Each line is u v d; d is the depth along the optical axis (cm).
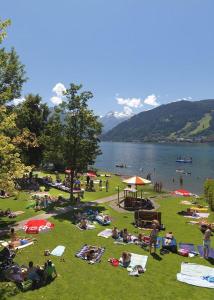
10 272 2056
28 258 2389
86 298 1830
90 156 4469
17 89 3778
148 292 1917
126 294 1888
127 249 2623
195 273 2178
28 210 3916
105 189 5884
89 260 2364
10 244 2486
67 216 3691
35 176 6562
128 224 3444
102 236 2941
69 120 4416
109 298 1838
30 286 1928
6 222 3378
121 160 17012
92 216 3606
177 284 2027
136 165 14088
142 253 2545
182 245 2762
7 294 1844
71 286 1966
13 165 2555
